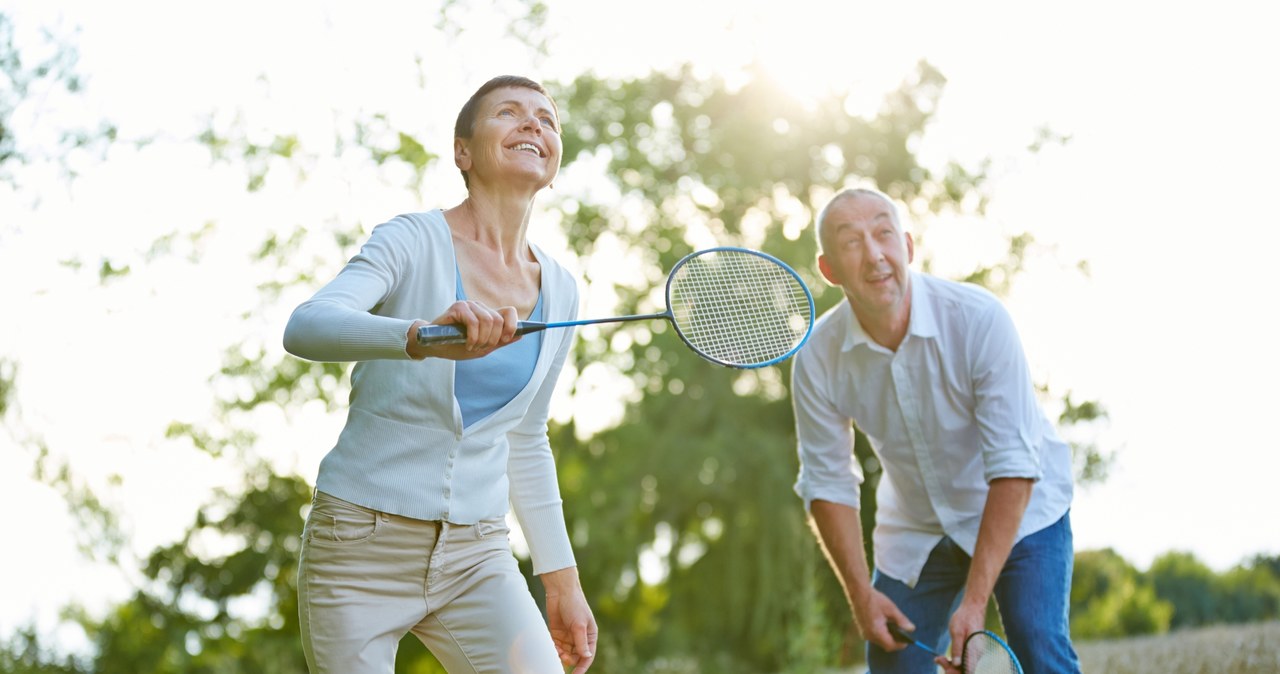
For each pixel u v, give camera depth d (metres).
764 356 4.23
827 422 5.44
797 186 25.11
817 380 5.40
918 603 5.41
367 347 3.00
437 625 3.57
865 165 25.19
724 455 23.06
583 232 24.14
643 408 24.03
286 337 3.09
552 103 3.72
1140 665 8.32
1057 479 5.22
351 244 18.84
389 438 3.40
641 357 23.75
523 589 3.60
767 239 23.41
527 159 3.56
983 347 5.02
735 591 23.39
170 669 23.64
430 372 3.36
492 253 3.61
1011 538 4.86
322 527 3.42
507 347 3.57
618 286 24.39
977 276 24.11
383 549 3.41
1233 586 20.86
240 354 18.69
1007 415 4.96
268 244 18.47
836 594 18.53
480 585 3.54
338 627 3.40
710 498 23.88
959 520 5.29
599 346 23.97
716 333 4.19
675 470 23.30
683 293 4.18
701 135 25.27
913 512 5.43
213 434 19.00
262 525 23.88
